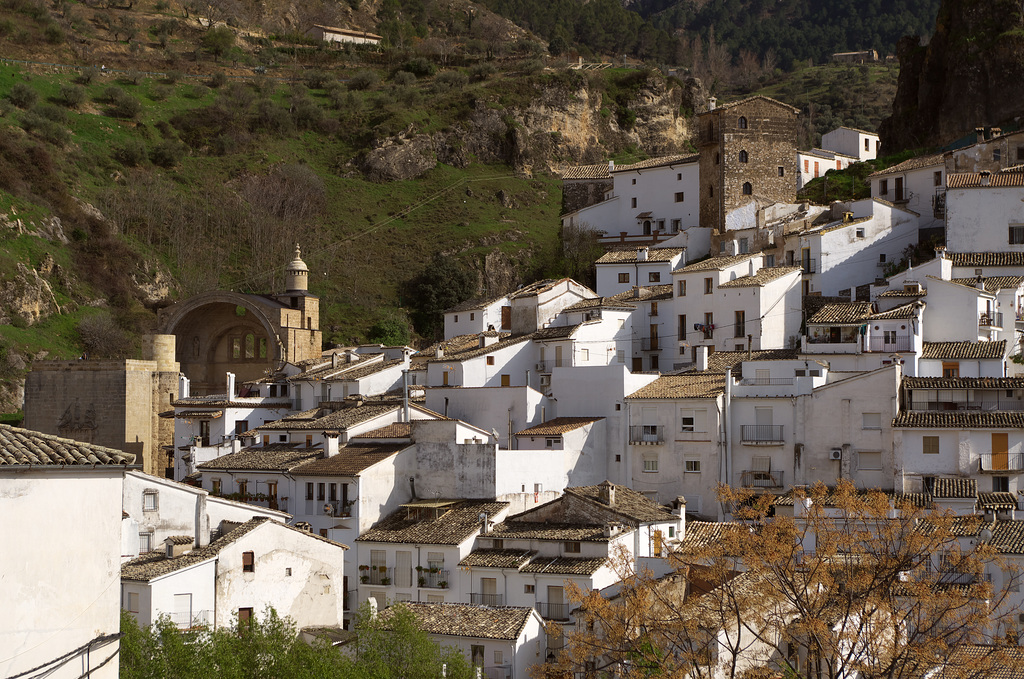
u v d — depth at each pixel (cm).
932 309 9806
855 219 11825
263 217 19325
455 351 11356
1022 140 12144
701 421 8950
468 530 7725
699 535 7631
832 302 10938
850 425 8544
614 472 9319
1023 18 14362
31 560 3055
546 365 10738
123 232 18250
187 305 14075
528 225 19662
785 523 5309
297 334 13762
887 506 5453
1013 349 9744
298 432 9650
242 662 5341
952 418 8206
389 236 19525
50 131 19175
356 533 8156
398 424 9181
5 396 14062
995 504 7625
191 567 6288
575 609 6500
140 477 6825
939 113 14888
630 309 11300
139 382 12125
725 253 13188
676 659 4953
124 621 5197
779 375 9369
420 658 5691
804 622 4672
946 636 4631
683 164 14825
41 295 15900
